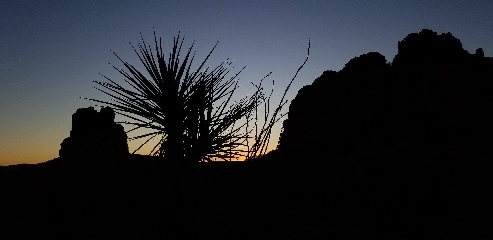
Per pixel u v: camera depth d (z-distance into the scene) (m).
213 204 2.94
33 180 11.65
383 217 7.12
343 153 14.58
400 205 7.83
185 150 2.97
